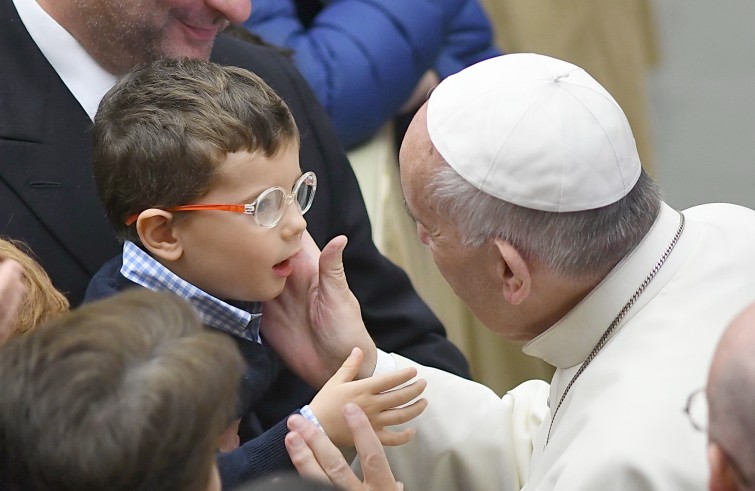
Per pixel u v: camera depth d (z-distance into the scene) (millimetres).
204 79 7383
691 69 22250
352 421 6867
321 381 8156
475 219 7008
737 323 5160
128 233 7551
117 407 4680
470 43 13148
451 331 13219
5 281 5688
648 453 6301
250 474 7273
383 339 9664
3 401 4730
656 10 21422
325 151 9570
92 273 8297
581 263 6961
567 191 6883
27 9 8336
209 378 4852
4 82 8273
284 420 7441
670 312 6949
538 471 6957
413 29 12328
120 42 8312
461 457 8312
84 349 4785
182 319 5070
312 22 12711
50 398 4688
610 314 7094
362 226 9695
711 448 5125
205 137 7148
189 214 7328
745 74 22156
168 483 4832
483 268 7180
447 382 8508
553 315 7281
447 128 7133
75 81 8430
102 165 7445
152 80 7430
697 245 7219
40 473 4684
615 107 7211
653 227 7184
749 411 4945
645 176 7336
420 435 8336
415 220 7418
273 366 8227
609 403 6656
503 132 6969
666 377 6625
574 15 16016
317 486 4598
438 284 13125
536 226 6930
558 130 6945
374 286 9664
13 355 4832
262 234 7395
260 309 7973
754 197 20938
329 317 8016
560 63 7469
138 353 4824
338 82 11992
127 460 4656
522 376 13688
